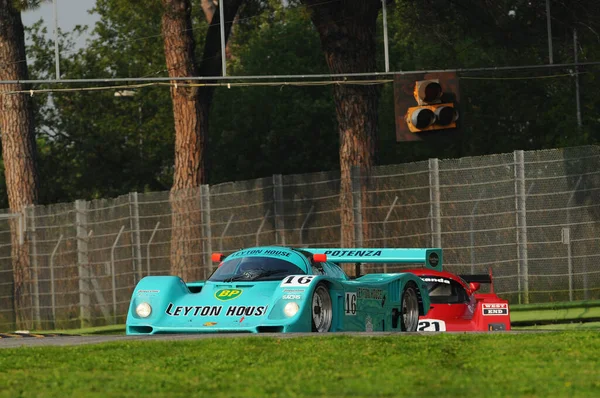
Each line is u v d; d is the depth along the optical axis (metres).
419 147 142.38
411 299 51.91
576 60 84.56
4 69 105.88
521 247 70.44
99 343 34.25
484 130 139.75
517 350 29.66
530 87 137.50
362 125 89.50
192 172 97.56
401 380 24.00
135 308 44.28
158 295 44.53
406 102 66.62
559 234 69.69
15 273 93.19
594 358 27.55
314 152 154.25
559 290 69.56
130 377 25.47
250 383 24.08
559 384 23.02
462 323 54.31
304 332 40.97
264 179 80.00
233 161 157.12
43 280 91.25
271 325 41.31
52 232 90.69
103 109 168.12
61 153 164.88
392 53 158.50
